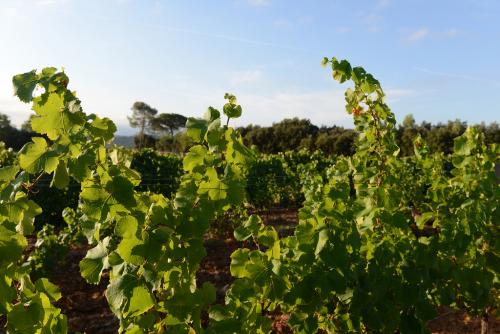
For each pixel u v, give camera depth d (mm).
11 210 1472
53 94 1514
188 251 1664
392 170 3043
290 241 2281
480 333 4008
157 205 1640
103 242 1737
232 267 2021
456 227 2957
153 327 1727
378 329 2248
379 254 2354
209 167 1749
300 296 2123
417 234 7457
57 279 5578
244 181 1769
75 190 10031
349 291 2223
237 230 2086
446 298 2730
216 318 1882
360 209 2549
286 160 14180
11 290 1456
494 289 3299
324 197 2438
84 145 1545
